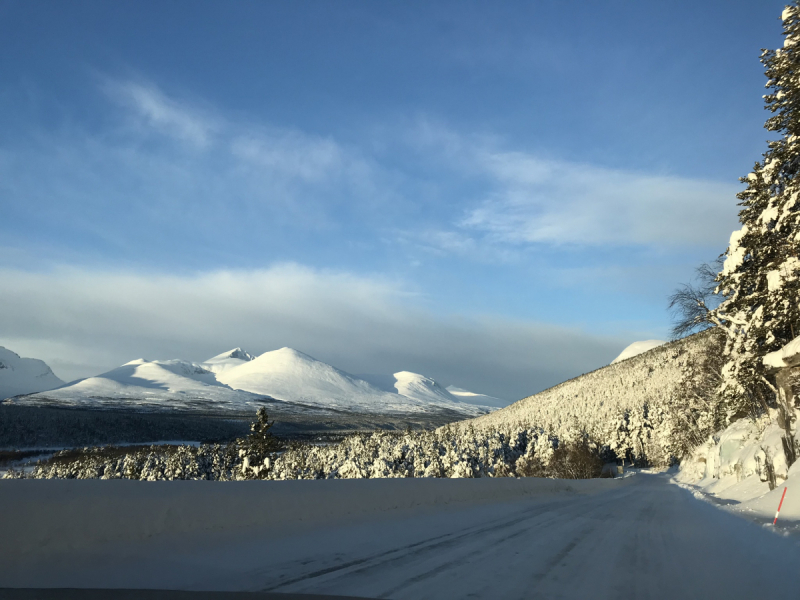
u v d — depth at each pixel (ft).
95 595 14.78
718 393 91.35
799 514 35.91
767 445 64.49
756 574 20.67
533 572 20.70
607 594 17.54
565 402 625.41
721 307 80.89
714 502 60.54
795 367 61.41
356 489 32.48
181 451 303.27
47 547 16.84
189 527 21.17
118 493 19.88
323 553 22.17
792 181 55.11
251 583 17.20
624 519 41.86
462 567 21.21
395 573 19.67
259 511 24.68
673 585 18.92
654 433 367.04
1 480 17.84
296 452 289.74
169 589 15.92
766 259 68.80
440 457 277.23
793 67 51.90
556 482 73.87
